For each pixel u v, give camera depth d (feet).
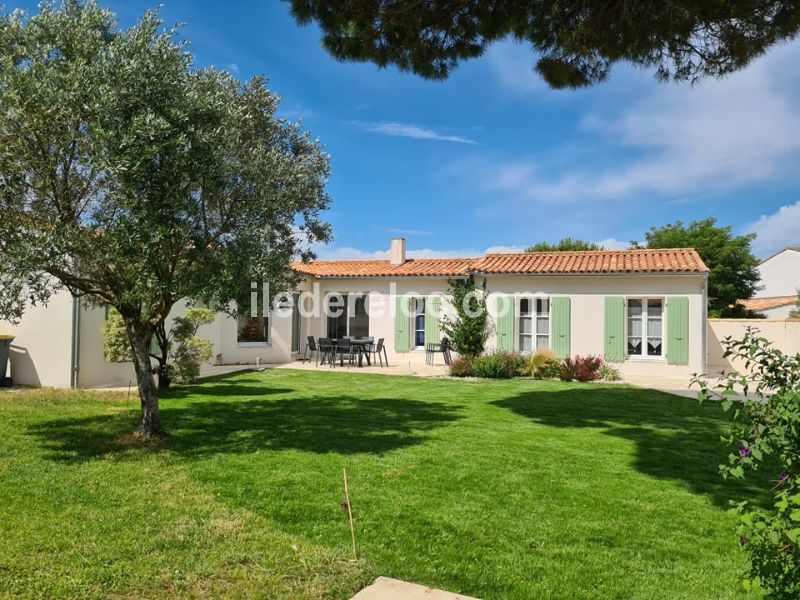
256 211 23.16
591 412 31.30
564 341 53.78
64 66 18.63
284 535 12.94
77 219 18.81
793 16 21.15
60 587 10.17
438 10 23.61
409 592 10.35
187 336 38.40
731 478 18.54
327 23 23.40
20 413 27.07
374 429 25.30
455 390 40.01
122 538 12.48
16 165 17.61
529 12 23.85
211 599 10.00
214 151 19.85
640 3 22.56
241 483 16.74
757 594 10.57
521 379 48.21
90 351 38.09
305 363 60.59
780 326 59.77
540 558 12.12
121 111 17.93
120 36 19.30
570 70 25.79
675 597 10.48
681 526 14.23
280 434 23.80
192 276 20.43
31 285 19.80
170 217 18.90
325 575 11.02
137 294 18.85
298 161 26.58
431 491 16.44
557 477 18.28
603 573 11.45
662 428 26.94
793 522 8.36
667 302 50.90
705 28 23.08
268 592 10.28
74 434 22.77
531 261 58.23
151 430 22.54
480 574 11.28
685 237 95.20
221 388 38.93
